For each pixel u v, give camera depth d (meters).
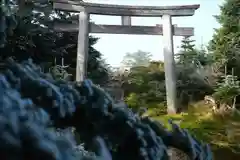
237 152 4.74
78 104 0.71
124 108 0.74
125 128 0.68
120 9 7.03
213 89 7.59
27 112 0.50
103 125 0.69
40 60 7.18
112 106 0.73
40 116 0.52
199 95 7.68
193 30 7.24
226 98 6.75
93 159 0.52
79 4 6.88
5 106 0.48
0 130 0.44
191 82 7.77
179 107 7.27
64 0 6.84
